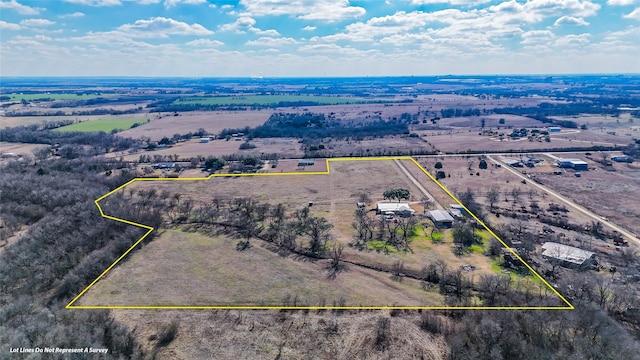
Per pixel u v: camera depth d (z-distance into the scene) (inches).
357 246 4114.2
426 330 2859.3
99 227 4254.4
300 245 4131.4
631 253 3887.8
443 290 3331.7
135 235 4229.8
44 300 3181.6
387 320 2962.6
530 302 3038.9
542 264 3708.2
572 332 2733.8
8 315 2819.9
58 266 3567.9
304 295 3280.0
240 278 3538.4
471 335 2748.5
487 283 3233.3
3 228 4234.7
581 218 4896.7
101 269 3604.8
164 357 2645.2
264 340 2800.2
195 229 4564.5
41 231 4035.4
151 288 3380.9
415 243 4185.5
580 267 3607.3
